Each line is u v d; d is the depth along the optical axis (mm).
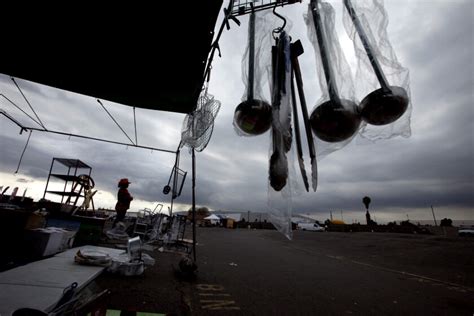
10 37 2283
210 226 34344
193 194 4703
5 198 7129
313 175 982
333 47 1048
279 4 1375
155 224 8234
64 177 8414
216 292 3508
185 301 2926
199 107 3027
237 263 6348
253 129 1190
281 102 1087
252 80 1256
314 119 988
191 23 2051
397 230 29906
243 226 39188
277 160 1060
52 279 2707
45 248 3820
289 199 1014
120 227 6988
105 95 3383
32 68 2809
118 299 2650
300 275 5508
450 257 9906
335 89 968
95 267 3451
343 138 951
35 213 4070
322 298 3814
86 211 7828
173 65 2664
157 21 2047
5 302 1990
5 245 3686
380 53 948
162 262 5152
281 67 1171
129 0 1853
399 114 871
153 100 3447
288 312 3064
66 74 2914
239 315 2779
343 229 32781
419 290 4848
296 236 22469
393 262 8688
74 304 1360
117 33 2209
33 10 1963
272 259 7711
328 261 8219
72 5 1909
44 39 2314
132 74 2879
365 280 5504
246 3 1482
